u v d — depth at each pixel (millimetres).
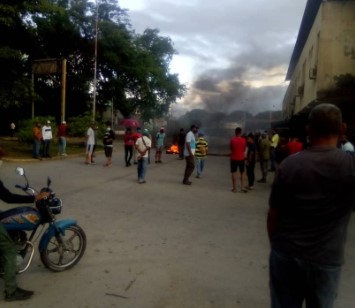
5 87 21438
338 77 13844
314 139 2443
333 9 13891
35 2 21344
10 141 25516
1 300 4055
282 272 2447
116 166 16156
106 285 4484
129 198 9609
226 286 4566
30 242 4477
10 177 12094
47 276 4688
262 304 4141
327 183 2293
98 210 8180
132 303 4062
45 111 40344
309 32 18922
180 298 4215
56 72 24234
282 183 2406
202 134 14047
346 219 2369
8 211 4340
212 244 6172
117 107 45469
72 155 19469
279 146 16844
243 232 6961
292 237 2383
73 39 39344
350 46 13812
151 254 5574
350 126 13312
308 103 15953
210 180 13445
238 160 11133
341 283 4809
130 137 16125
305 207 2336
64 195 9609
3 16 20281
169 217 7859
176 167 17203
